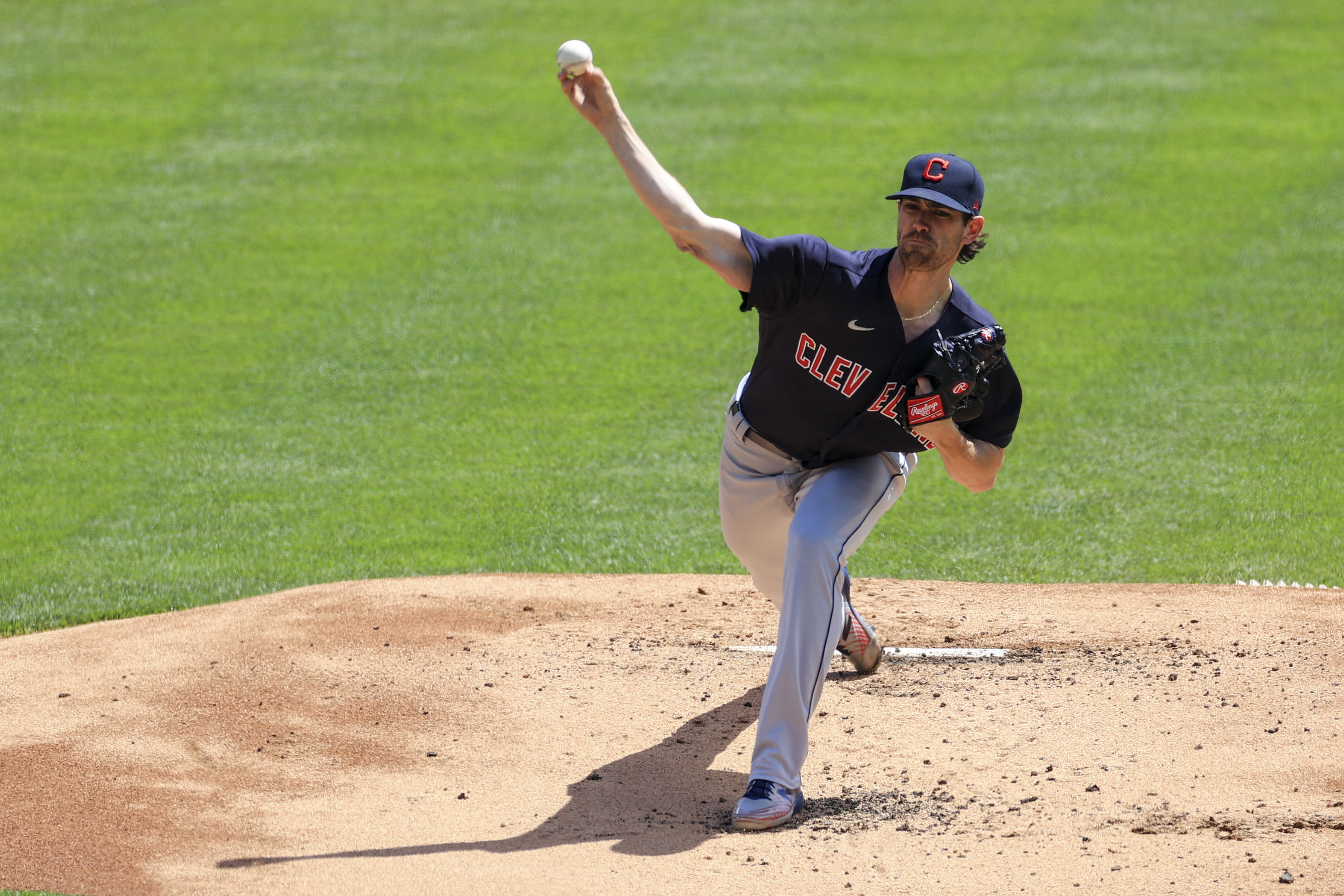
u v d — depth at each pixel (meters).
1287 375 36.41
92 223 47.78
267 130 56.47
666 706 18.17
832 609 14.79
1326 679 17.75
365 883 13.11
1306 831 13.46
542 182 52.00
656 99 59.34
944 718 17.50
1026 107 58.97
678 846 13.95
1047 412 34.69
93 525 28.53
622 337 40.09
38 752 16.47
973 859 13.37
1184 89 60.44
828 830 14.28
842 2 71.69
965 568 25.95
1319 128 55.97
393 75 62.06
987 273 44.22
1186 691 17.78
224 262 45.03
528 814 14.88
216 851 13.92
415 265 44.97
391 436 33.78
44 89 60.12
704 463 32.06
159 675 19.12
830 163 53.06
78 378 36.94
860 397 14.91
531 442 33.38
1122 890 12.44
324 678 18.97
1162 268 44.19
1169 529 27.64
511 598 23.05
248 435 33.72
